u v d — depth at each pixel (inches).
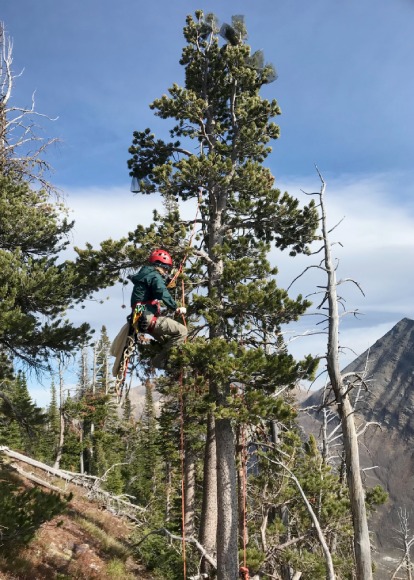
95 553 607.8
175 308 316.2
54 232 668.1
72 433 1925.4
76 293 616.1
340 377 399.2
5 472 743.7
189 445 1018.7
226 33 691.4
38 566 468.1
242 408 478.6
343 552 651.5
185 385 530.3
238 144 641.0
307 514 597.0
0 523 350.6
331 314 407.8
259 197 596.4
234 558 508.4
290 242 642.8
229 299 517.0
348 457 387.5
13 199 633.0
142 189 611.8
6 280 573.0
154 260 320.5
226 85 690.8
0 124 618.8
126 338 310.2
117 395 301.0
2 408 657.0
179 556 696.4
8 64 624.1
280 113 647.1
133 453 2036.2
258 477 617.0
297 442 582.6
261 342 578.6
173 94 644.7
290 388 500.4
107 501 930.7
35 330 592.7
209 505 667.4
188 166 562.6
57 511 376.8
